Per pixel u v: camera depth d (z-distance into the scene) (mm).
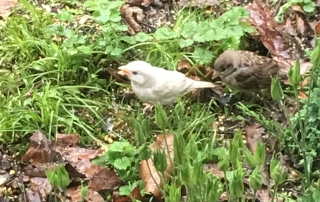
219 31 1140
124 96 1111
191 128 1022
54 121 1043
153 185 923
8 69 1147
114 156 961
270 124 1017
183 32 1152
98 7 1148
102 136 1049
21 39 1188
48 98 1062
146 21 1256
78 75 1132
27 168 977
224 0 1297
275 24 1211
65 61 1122
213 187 654
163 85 998
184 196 917
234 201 780
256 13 1218
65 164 975
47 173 677
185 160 691
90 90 1113
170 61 1131
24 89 1092
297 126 988
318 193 747
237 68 1043
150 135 1037
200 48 1147
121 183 958
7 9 1260
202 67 1131
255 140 1019
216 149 972
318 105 939
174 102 1038
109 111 1086
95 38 1195
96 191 948
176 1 1289
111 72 1133
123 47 1146
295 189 951
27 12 1265
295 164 982
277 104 1083
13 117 1035
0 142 1030
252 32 1185
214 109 1090
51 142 1001
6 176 980
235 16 1152
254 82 1050
